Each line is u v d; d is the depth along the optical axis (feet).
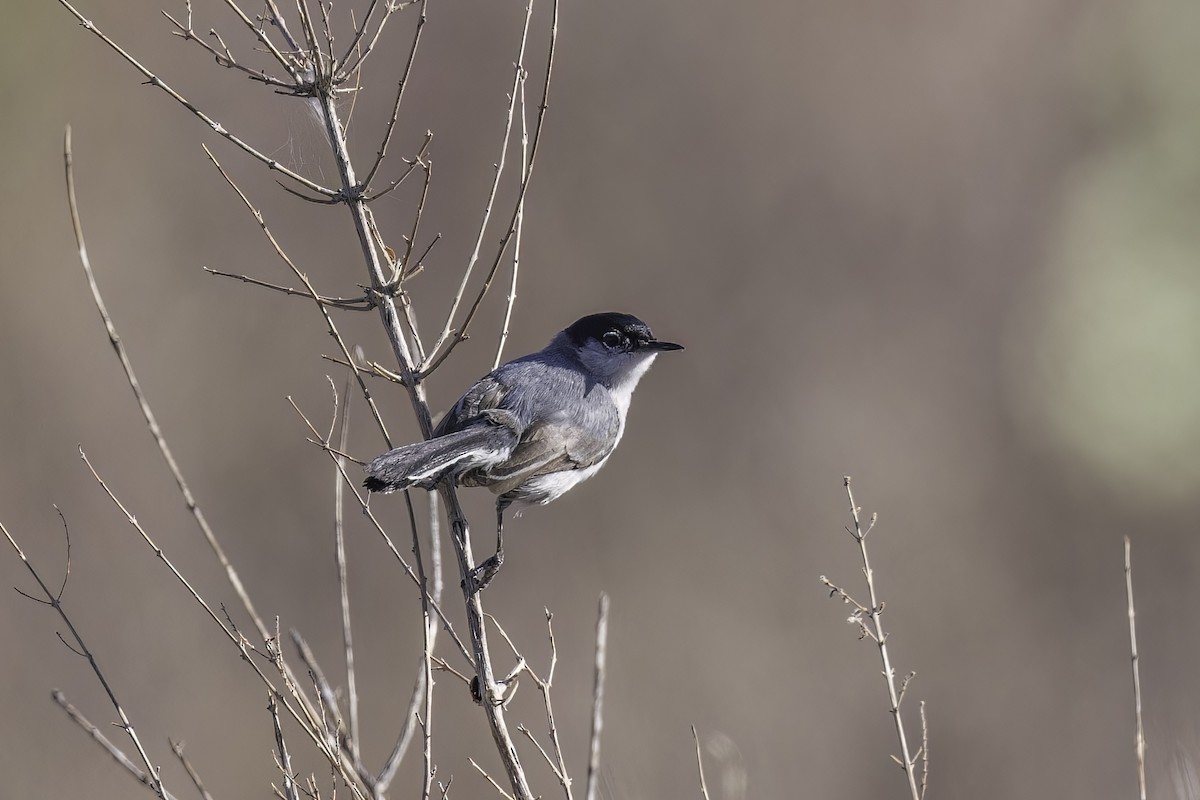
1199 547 60.90
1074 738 48.49
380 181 57.00
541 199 63.31
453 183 59.72
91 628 42.55
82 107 59.88
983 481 62.69
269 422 50.90
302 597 45.52
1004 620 54.90
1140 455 63.21
